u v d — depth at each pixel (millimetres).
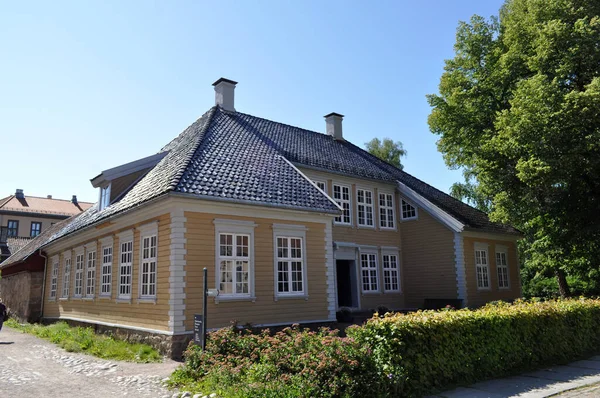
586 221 18219
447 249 21281
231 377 7598
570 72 16781
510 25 19609
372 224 22156
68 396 7684
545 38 16734
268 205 13547
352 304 20438
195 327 9359
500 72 19703
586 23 16828
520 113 16453
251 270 13320
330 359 7008
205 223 12664
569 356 11070
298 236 14703
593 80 15367
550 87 15789
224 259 12867
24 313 23875
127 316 14102
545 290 31375
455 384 8398
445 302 20438
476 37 21625
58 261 22000
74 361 11023
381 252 22031
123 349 12070
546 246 21156
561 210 18234
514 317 10078
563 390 7969
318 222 15375
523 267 33312
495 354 9281
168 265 12172
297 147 20938
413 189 23328
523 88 16672
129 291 14273
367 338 7820
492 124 21250
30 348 13500
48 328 17438
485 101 21344
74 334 14828
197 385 7855
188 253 12172
